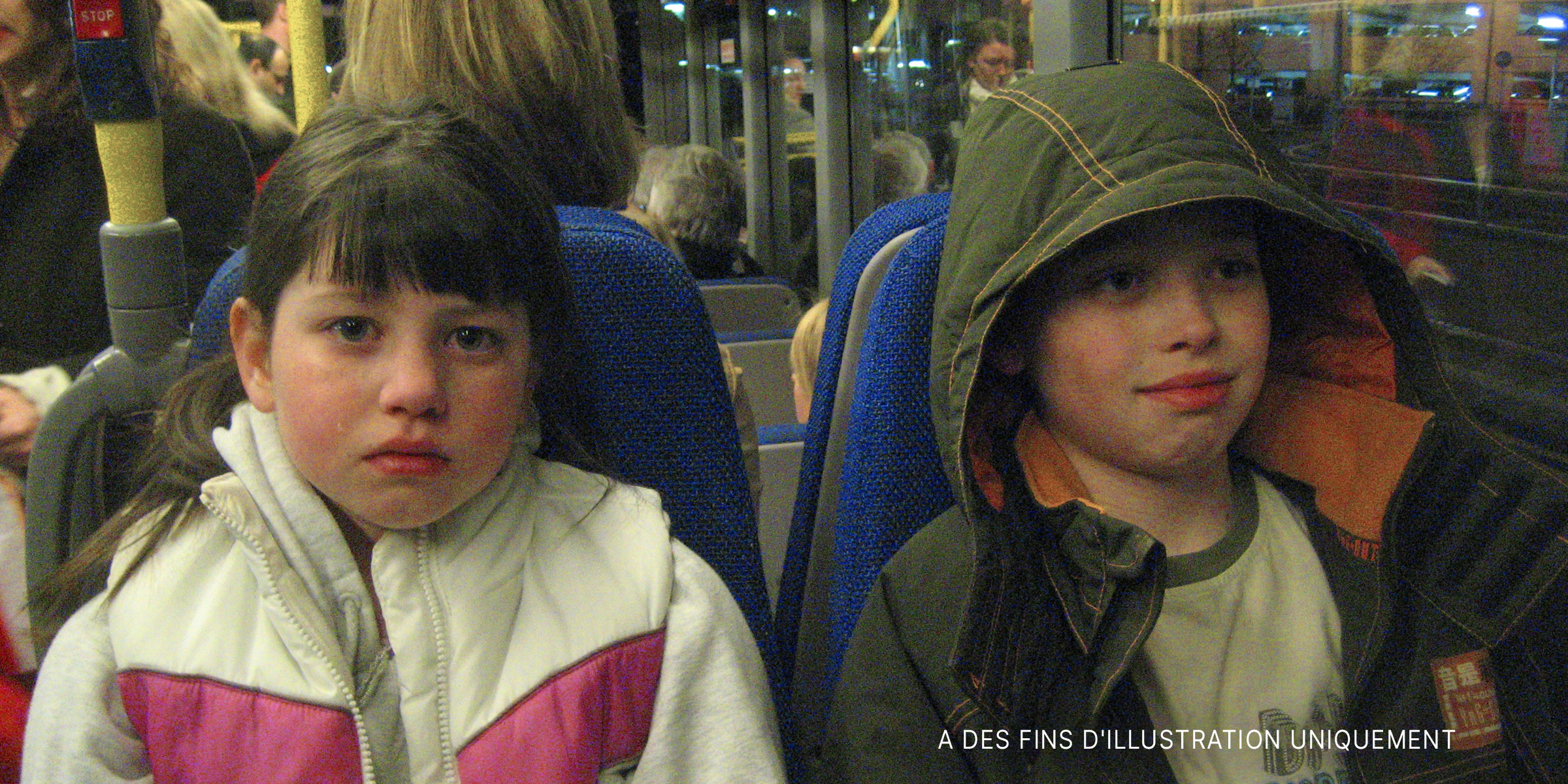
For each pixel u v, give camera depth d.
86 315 1.78
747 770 0.90
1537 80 1.25
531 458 0.99
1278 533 1.07
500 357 0.85
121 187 1.13
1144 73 1.00
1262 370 0.98
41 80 1.69
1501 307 1.31
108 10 1.09
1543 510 1.03
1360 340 1.08
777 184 5.73
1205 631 1.02
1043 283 1.00
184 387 0.97
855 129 4.29
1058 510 0.97
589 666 0.88
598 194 1.32
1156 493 1.03
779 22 5.29
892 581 1.05
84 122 1.71
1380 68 1.43
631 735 0.89
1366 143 1.46
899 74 3.74
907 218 1.33
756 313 3.85
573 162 1.27
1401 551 1.07
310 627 0.84
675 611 0.93
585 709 0.87
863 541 1.14
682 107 7.99
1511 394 1.30
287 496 0.86
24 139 1.70
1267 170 0.98
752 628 1.15
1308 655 1.03
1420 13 1.37
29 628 1.42
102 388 1.15
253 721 0.82
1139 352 0.95
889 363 1.13
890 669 1.03
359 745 0.84
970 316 0.98
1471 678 1.04
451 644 0.87
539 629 0.89
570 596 0.91
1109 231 0.95
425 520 0.84
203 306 1.04
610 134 1.33
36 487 1.17
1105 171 0.95
